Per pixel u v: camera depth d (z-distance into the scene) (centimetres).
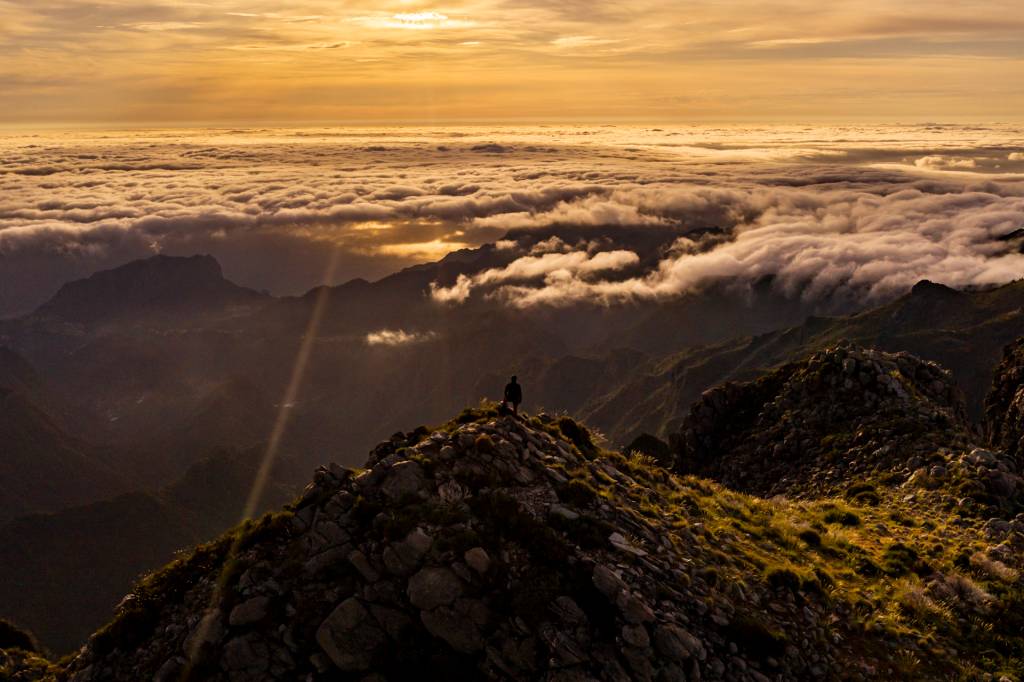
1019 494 3123
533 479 2283
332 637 1845
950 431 3759
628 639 1788
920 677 1939
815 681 1858
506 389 2625
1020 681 1967
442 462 2227
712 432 4731
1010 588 2362
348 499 2125
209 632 1900
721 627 1908
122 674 1930
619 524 2200
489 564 1912
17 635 3559
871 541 2756
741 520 2689
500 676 1773
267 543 2061
